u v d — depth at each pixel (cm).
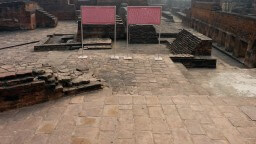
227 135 503
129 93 745
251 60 1387
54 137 496
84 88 701
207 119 562
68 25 2700
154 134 506
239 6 2750
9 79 601
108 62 1066
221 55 1717
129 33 1688
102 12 1138
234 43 1661
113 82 831
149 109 607
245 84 942
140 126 533
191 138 493
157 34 1762
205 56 1259
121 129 523
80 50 1416
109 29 1692
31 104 625
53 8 3061
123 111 596
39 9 2650
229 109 609
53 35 2033
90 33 1677
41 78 643
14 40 1858
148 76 898
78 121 552
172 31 2073
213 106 625
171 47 1562
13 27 2358
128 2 3412
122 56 1163
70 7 3077
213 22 2084
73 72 795
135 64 1039
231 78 1025
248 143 478
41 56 1355
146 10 1102
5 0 3064
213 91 866
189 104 634
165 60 1105
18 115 579
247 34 1467
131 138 493
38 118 566
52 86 645
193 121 553
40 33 2194
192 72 1136
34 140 487
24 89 605
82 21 1156
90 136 499
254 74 1075
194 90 778
